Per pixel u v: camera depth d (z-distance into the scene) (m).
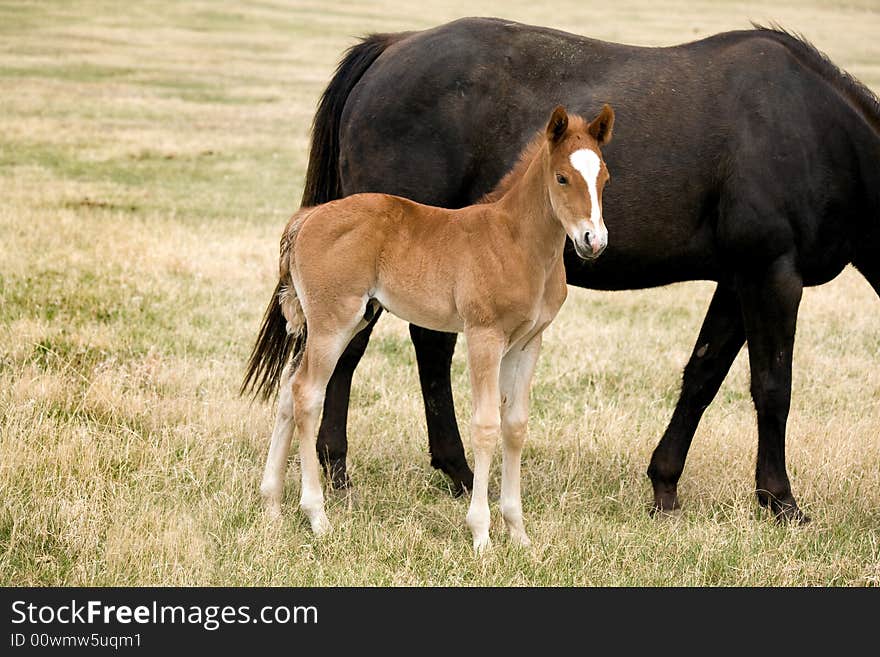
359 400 12.88
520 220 8.80
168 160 30.23
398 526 9.54
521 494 10.58
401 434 11.77
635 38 66.44
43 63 49.00
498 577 8.70
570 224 8.29
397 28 72.81
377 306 10.04
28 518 8.91
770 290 9.92
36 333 13.55
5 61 48.59
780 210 9.78
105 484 9.74
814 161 9.89
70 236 19.23
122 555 8.53
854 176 10.05
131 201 23.84
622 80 10.28
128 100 40.78
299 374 9.56
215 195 25.81
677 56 10.45
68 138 31.94
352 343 10.52
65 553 8.65
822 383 14.31
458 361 15.05
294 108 41.78
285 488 10.31
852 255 10.53
